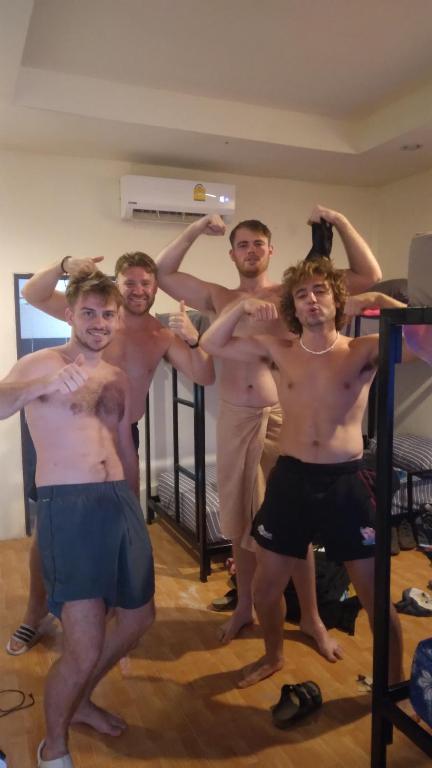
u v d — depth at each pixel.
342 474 1.79
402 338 1.55
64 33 2.31
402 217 3.99
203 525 2.91
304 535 1.84
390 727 1.63
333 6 2.15
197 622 2.56
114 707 1.98
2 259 3.32
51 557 1.55
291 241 4.01
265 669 2.11
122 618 1.75
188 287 2.43
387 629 1.56
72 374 1.50
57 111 2.69
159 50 2.47
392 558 3.11
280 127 3.16
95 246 3.50
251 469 2.29
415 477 3.38
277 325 2.22
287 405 1.88
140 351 2.22
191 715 1.93
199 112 2.96
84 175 3.44
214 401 3.97
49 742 1.60
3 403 1.46
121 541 1.63
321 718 1.90
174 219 3.60
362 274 2.22
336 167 3.66
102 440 1.67
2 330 3.36
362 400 1.82
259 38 2.38
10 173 3.29
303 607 2.36
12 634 2.43
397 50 2.49
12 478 3.46
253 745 1.79
